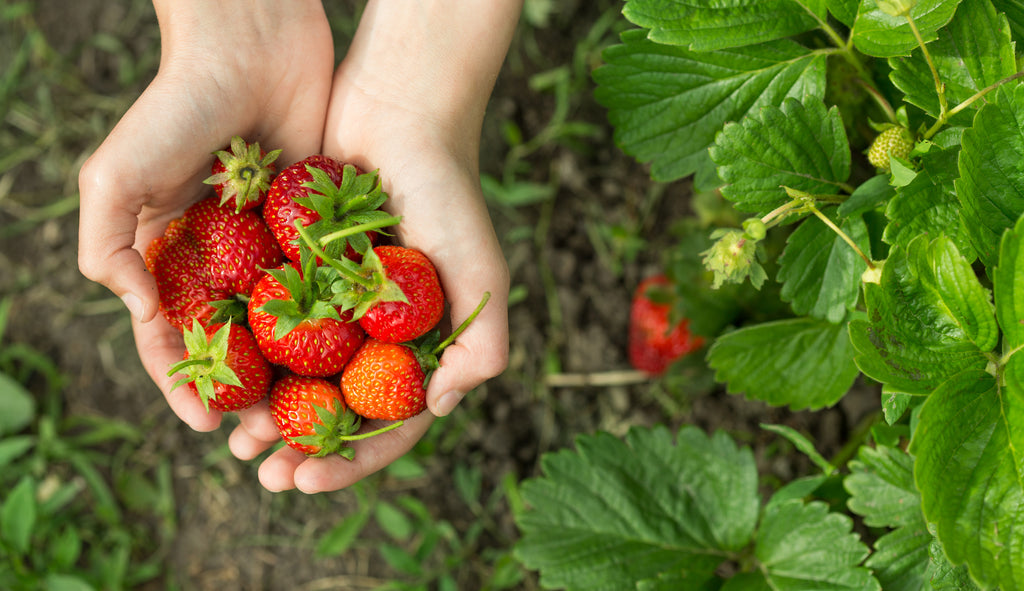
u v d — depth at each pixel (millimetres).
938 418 584
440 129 696
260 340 656
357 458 659
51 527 887
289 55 699
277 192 670
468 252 672
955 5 614
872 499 657
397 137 694
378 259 639
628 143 683
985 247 595
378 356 649
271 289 655
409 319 646
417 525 879
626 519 724
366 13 726
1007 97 597
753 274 627
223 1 689
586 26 938
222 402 655
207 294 679
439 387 658
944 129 620
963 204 593
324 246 653
